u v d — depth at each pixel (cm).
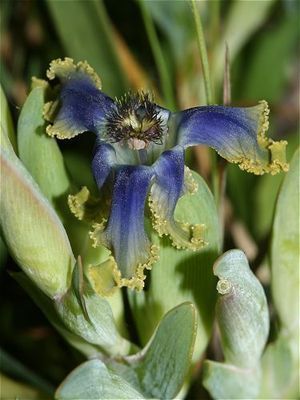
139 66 31
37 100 20
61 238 19
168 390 20
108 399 19
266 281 27
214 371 21
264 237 27
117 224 18
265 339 21
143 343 22
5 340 29
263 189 30
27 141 20
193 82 31
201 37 22
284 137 35
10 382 23
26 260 19
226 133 19
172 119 19
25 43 33
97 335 20
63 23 28
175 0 30
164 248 20
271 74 33
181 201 19
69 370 28
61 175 20
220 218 24
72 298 19
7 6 32
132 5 33
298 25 34
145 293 21
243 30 32
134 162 19
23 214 18
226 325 20
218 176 24
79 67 20
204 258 20
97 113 19
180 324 19
